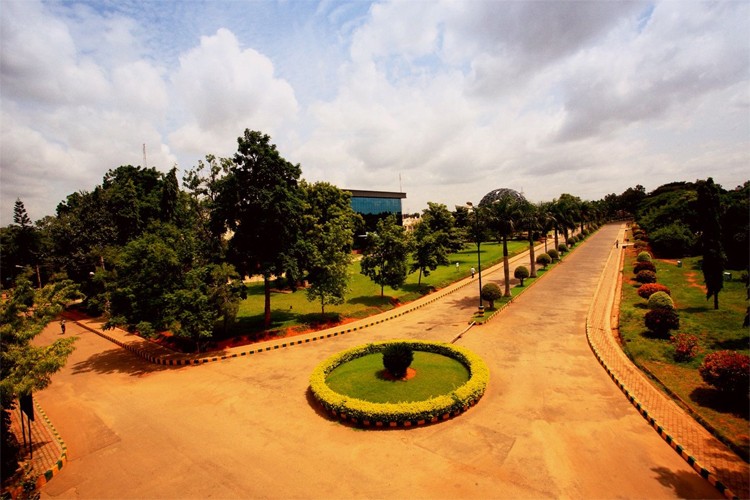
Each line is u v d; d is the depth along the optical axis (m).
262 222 18.62
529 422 10.22
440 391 12.03
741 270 27.94
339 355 15.26
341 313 23.25
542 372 13.51
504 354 15.47
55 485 8.97
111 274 21.09
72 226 30.62
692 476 7.84
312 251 21.34
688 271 30.23
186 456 9.73
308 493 8.01
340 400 11.24
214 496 8.15
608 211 112.50
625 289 25.64
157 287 17.31
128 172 34.59
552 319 20.31
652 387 11.60
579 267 37.38
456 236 45.41
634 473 8.01
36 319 10.31
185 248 17.98
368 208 68.31
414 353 15.70
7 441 9.68
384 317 22.86
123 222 31.31
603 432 9.58
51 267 31.97
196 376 15.37
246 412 11.90
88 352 20.69
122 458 9.89
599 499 7.30
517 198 28.14
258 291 32.62
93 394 14.40
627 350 14.55
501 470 8.32
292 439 10.16
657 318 15.47
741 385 9.75
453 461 8.74
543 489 7.66
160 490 8.50
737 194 35.81
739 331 15.33
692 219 42.66
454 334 18.61
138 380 15.51
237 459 9.42
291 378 14.48
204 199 21.30
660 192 96.75
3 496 8.58
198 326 16.52
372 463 8.88
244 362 16.62
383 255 26.67
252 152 18.80
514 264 41.59
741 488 7.20
